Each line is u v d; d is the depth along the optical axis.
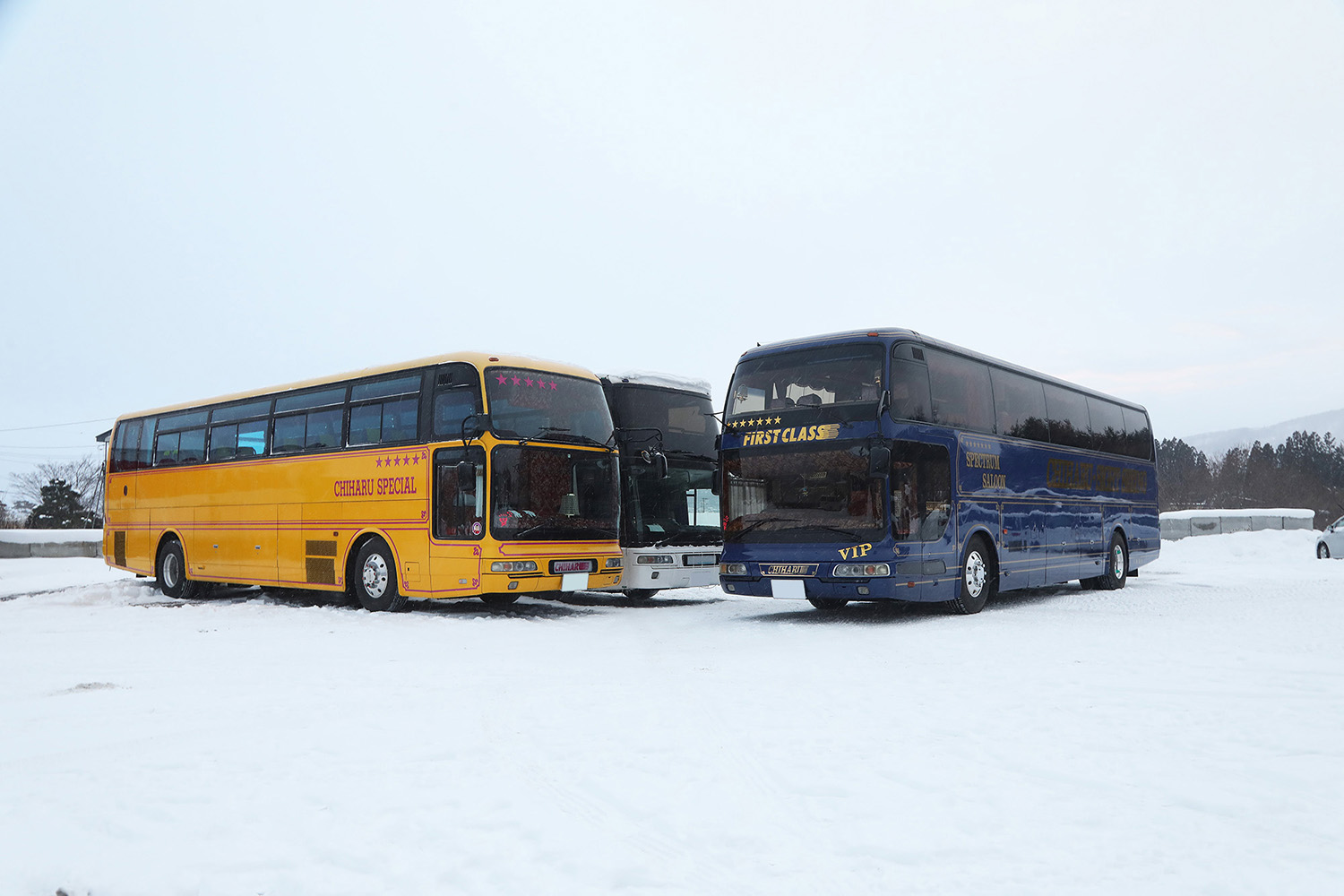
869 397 13.78
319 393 18.00
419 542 15.66
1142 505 22.61
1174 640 11.51
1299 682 8.52
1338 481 103.62
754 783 5.52
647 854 4.39
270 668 10.41
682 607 18.00
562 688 8.86
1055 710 7.44
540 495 15.41
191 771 5.98
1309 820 4.72
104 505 23.55
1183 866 4.12
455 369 15.55
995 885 3.95
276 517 18.50
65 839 4.73
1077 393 19.88
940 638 12.19
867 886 3.97
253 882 4.14
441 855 4.41
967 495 15.34
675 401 19.39
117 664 10.80
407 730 7.07
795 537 14.02
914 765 5.85
